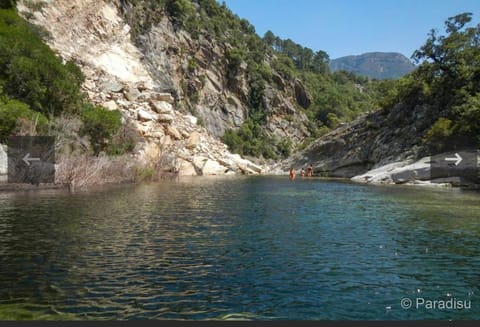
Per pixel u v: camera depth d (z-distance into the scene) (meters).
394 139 49.38
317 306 7.05
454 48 47.19
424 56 49.81
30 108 30.16
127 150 38.97
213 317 6.54
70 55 52.34
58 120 29.88
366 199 23.41
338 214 17.31
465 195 25.97
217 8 134.88
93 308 6.78
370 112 59.44
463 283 8.28
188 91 92.94
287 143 108.44
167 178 40.31
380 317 6.67
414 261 9.83
